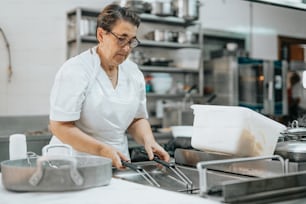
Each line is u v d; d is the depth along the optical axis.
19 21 4.46
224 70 5.27
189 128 3.39
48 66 4.63
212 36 5.82
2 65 4.38
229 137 1.66
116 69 2.14
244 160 1.41
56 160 1.48
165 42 4.95
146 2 4.75
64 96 1.91
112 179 1.59
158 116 5.14
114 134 2.16
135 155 2.21
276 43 6.54
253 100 5.24
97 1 4.82
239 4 6.06
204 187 1.29
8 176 1.37
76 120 2.00
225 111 1.67
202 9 5.69
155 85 4.94
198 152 1.84
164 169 1.82
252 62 5.25
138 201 1.25
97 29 2.03
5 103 4.40
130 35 1.93
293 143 1.66
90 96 2.02
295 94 5.99
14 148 1.71
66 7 4.72
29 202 1.25
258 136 1.64
